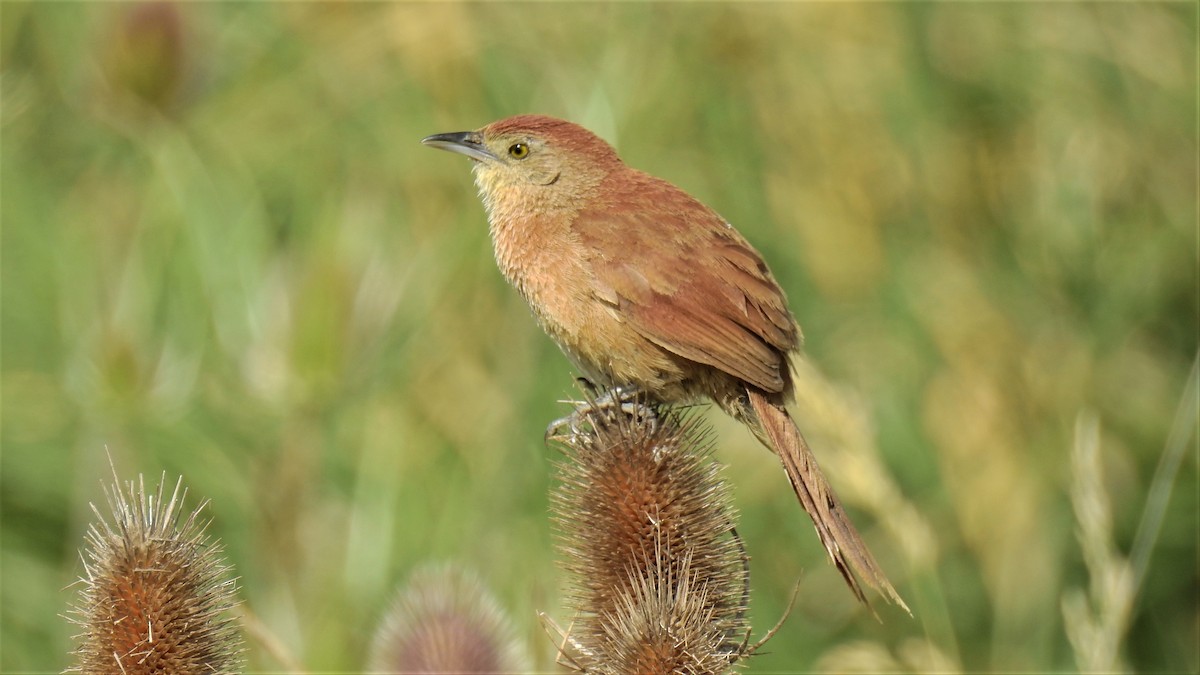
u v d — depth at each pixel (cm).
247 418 1630
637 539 959
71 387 1597
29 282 1736
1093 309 1728
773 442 1176
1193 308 1739
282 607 1513
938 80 1825
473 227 1731
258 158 1847
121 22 1700
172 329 1653
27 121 1911
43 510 1641
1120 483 1681
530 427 1642
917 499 1689
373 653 1191
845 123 1811
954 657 1431
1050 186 1745
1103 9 1778
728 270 1219
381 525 1531
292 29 1888
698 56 1822
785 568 1655
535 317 1290
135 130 1756
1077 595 1585
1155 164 1759
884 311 1762
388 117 1845
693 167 1808
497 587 1512
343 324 1543
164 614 833
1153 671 1611
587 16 1820
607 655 921
